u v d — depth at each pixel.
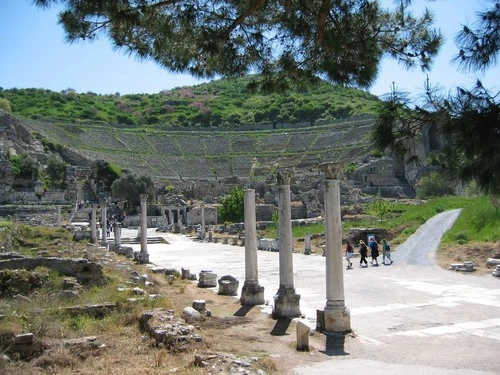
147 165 117.31
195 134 145.75
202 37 13.77
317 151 122.75
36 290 17.39
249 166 120.31
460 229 39.12
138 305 15.91
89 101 194.12
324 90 193.38
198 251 46.72
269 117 174.00
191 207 88.75
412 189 101.12
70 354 11.43
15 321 12.89
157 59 15.45
